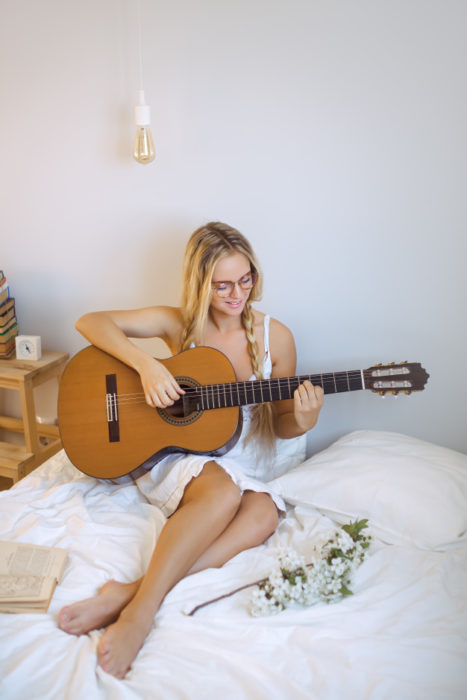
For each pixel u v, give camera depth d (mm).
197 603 1316
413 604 1276
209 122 2006
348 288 1991
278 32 1846
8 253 2445
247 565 1463
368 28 1753
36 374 2254
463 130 1736
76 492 1713
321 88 1847
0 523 1548
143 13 1976
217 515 1508
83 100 2143
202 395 1685
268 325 1874
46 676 1124
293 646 1174
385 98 1788
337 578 1307
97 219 2262
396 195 1854
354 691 1066
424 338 1947
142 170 2143
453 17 1664
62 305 2420
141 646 1225
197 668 1128
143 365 1670
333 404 2111
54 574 1376
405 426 2043
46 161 2266
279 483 1767
